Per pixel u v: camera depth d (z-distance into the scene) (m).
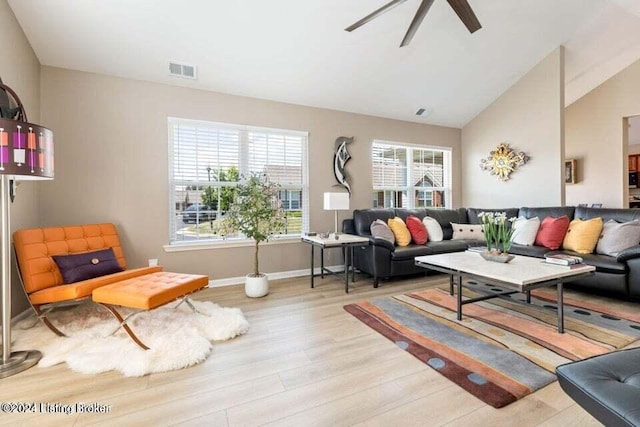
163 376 1.87
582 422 1.42
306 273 4.44
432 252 4.10
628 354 1.28
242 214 3.49
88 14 2.74
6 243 2.01
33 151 1.96
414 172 5.55
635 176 7.36
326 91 4.23
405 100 4.80
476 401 1.58
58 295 2.32
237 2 2.82
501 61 4.38
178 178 3.71
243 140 4.05
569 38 4.20
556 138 4.44
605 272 3.04
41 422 1.49
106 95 3.34
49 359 2.03
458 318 2.65
